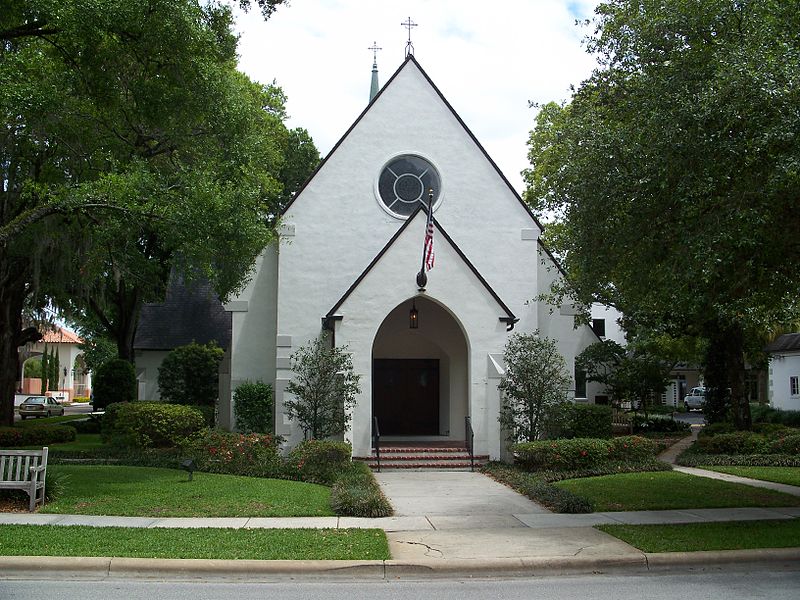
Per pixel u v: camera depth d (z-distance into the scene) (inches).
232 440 713.0
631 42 542.6
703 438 851.4
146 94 682.2
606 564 383.6
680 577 370.9
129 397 1257.4
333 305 879.1
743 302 563.2
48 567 359.9
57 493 534.6
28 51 698.2
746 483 647.8
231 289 733.3
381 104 908.6
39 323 1152.8
